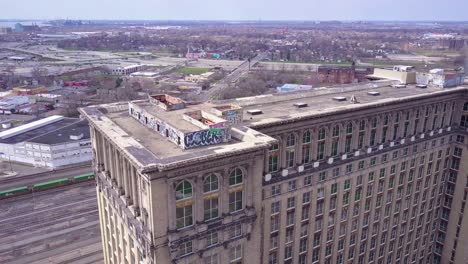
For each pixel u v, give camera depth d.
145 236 49.72
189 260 50.84
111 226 67.62
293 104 77.69
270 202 65.81
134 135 57.22
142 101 71.06
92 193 144.38
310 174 69.56
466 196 91.62
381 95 86.69
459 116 91.19
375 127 76.88
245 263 56.53
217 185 51.31
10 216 126.56
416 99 80.00
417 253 97.81
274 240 68.88
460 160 92.12
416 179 88.88
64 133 177.75
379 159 79.38
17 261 103.56
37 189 144.00
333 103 78.50
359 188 78.38
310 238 73.94
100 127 57.47
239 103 77.62
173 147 52.03
